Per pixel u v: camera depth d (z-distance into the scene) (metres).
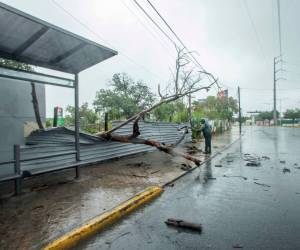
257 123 112.38
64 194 5.12
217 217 4.12
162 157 10.67
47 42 5.07
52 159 6.40
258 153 12.73
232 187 6.03
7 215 3.99
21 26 4.43
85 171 7.46
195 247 3.14
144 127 11.63
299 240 3.29
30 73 5.33
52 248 3.04
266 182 6.49
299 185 6.15
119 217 4.17
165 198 5.21
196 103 36.94
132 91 27.97
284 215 4.16
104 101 24.19
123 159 10.01
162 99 9.02
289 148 14.96
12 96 7.55
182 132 16.44
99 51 5.80
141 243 3.27
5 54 5.20
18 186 5.04
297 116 96.19
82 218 3.85
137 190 5.45
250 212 4.32
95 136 8.11
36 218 3.86
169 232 3.58
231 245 3.18
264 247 3.11
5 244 3.09
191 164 9.06
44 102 9.01
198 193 5.55
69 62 6.03
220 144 17.12
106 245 3.23
